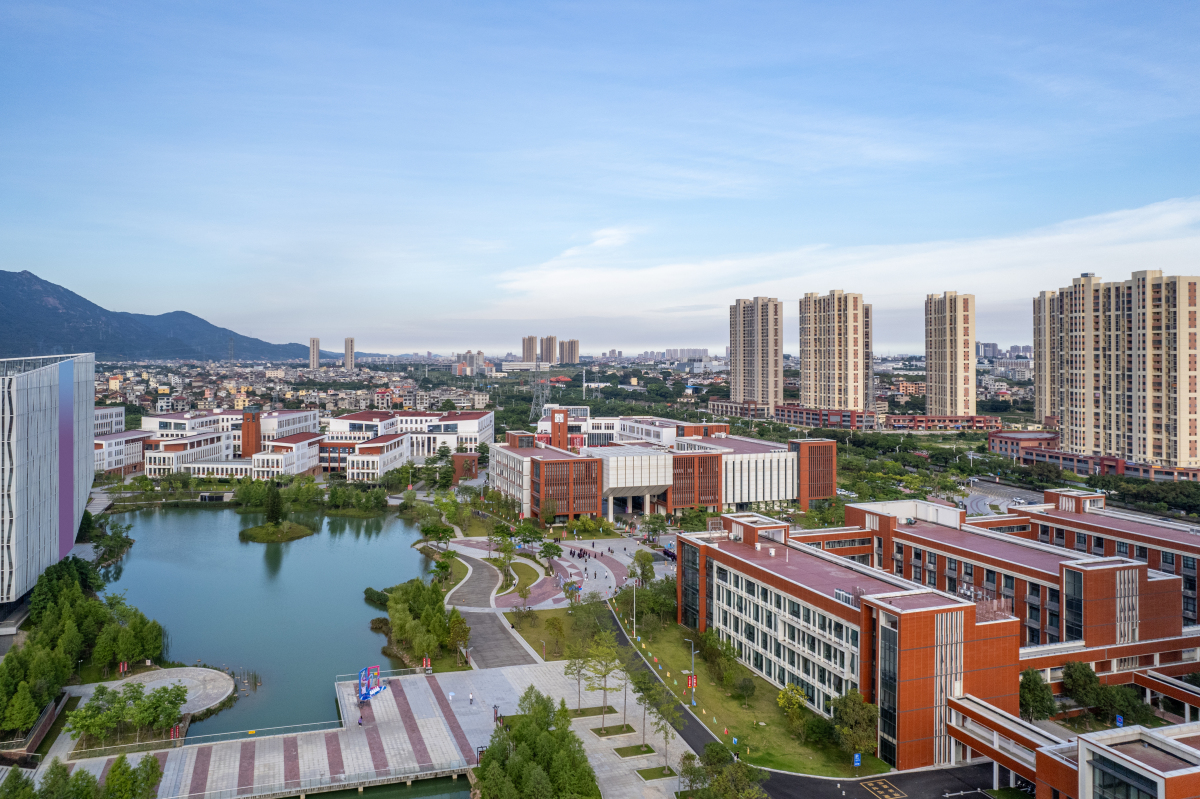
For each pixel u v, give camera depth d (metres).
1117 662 130.50
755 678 138.25
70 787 83.44
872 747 105.75
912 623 105.06
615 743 112.25
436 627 145.50
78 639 133.88
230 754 108.50
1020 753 96.06
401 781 102.19
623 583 192.50
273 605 179.00
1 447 148.25
